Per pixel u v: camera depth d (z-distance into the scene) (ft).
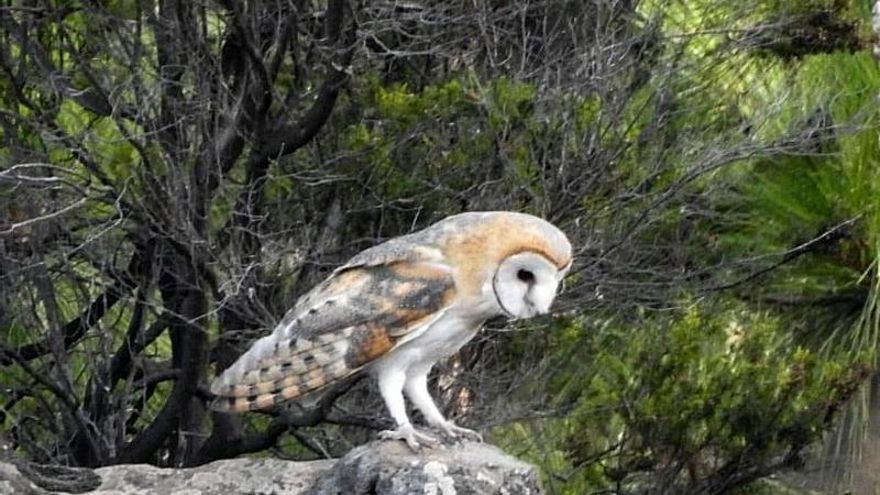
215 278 34.65
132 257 38.60
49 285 37.65
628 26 40.32
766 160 41.75
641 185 37.99
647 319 40.81
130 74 34.96
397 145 37.14
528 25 40.50
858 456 41.32
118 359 40.11
